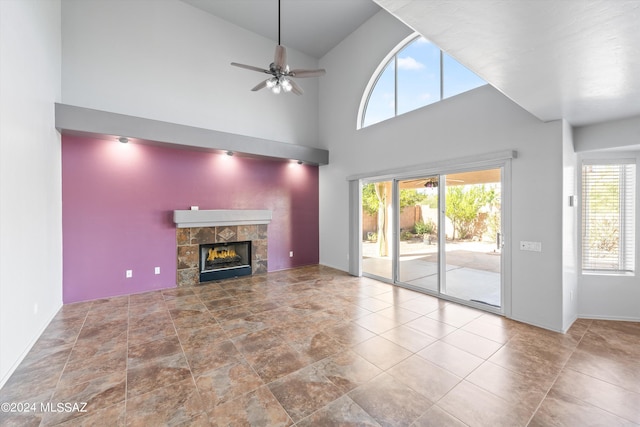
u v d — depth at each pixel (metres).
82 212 4.24
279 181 6.40
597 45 1.72
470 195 4.10
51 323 3.41
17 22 2.62
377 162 5.42
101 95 4.45
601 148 3.29
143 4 4.84
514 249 3.49
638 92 2.44
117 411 1.92
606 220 3.60
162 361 2.55
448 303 4.13
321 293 4.65
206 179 5.41
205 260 5.59
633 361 2.51
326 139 6.80
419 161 4.62
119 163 4.55
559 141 3.12
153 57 4.92
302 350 2.74
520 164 3.42
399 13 1.48
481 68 2.04
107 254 4.44
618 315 3.51
